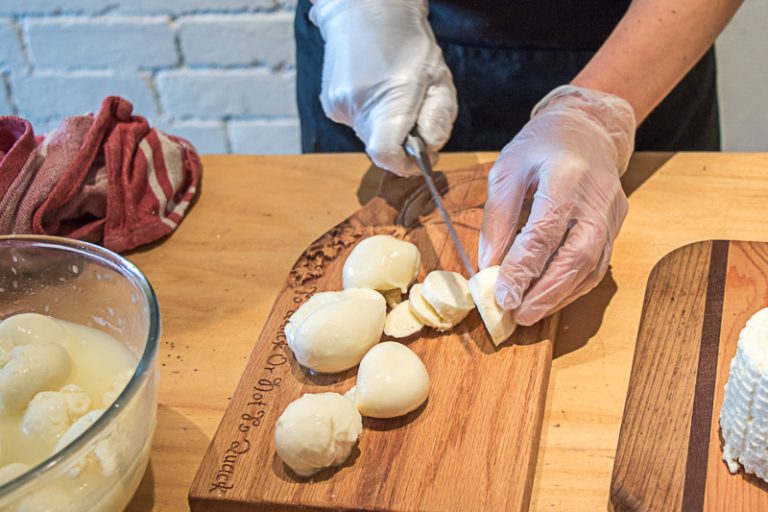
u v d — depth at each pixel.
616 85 0.90
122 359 0.64
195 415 0.73
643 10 0.93
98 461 0.52
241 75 1.69
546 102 0.91
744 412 0.59
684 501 0.60
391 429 0.67
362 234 0.90
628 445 0.64
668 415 0.66
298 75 1.28
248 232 0.96
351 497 0.62
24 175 0.90
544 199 0.75
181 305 0.86
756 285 0.77
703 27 0.91
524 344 0.73
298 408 0.63
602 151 0.82
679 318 0.74
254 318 0.84
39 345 0.62
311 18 1.06
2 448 0.57
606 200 0.78
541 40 1.10
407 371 0.67
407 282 0.79
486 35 1.11
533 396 0.68
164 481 0.68
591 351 0.75
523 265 0.74
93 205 0.93
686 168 0.96
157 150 0.97
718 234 0.86
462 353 0.74
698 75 1.15
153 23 1.64
